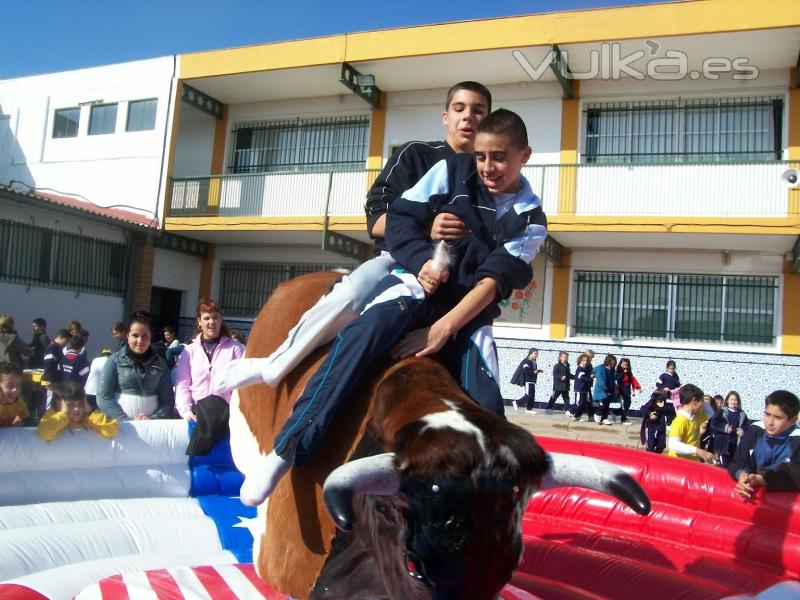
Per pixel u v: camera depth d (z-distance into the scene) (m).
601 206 15.98
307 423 2.63
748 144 15.77
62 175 20.48
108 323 17.92
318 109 19.45
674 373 13.97
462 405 2.20
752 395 15.41
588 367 14.98
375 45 16.75
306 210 18.64
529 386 15.88
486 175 2.77
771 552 4.45
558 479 2.05
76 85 20.53
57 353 10.41
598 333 16.78
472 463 1.91
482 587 1.90
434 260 2.71
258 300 20.30
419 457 1.94
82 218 17.03
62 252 16.88
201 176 19.30
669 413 12.45
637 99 16.56
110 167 19.83
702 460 6.99
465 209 2.81
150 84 19.45
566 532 5.19
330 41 17.16
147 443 5.81
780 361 15.35
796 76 15.29
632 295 16.61
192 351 6.25
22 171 20.94
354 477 1.92
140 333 6.07
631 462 5.20
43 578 4.12
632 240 16.00
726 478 4.88
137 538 4.96
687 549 4.80
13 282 15.76
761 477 4.62
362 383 2.70
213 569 4.30
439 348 2.68
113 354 6.21
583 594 4.16
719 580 4.35
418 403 2.25
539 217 2.90
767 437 4.75
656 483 5.08
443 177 2.91
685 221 14.84
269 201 18.94
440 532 1.89
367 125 19.00
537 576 4.53
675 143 16.23
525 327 17.06
